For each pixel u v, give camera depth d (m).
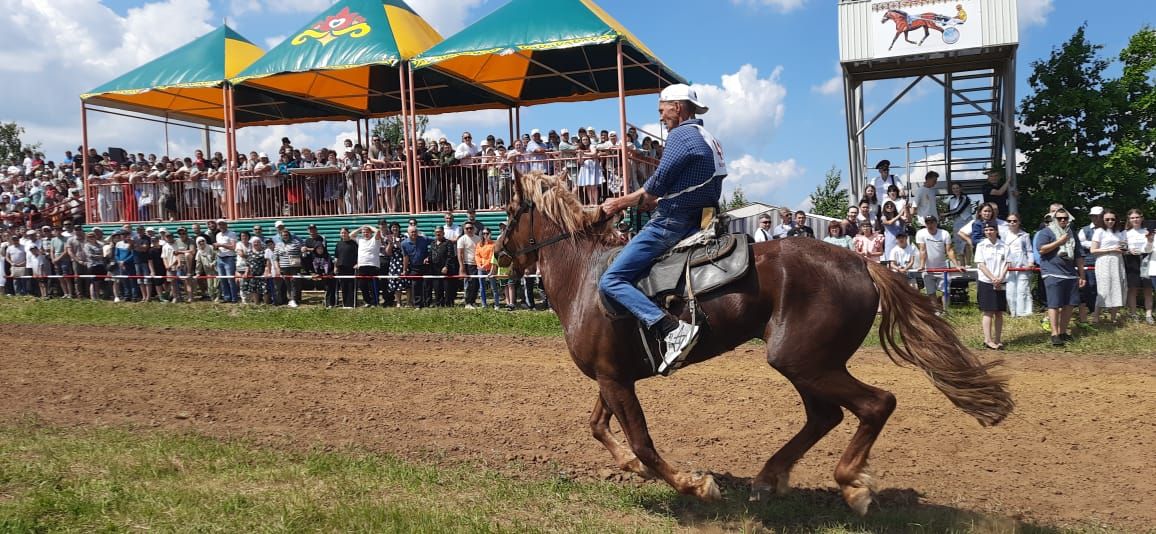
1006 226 12.78
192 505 4.89
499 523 4.71
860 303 4.66
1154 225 14.02
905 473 5.84
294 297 16.97
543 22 16.30
